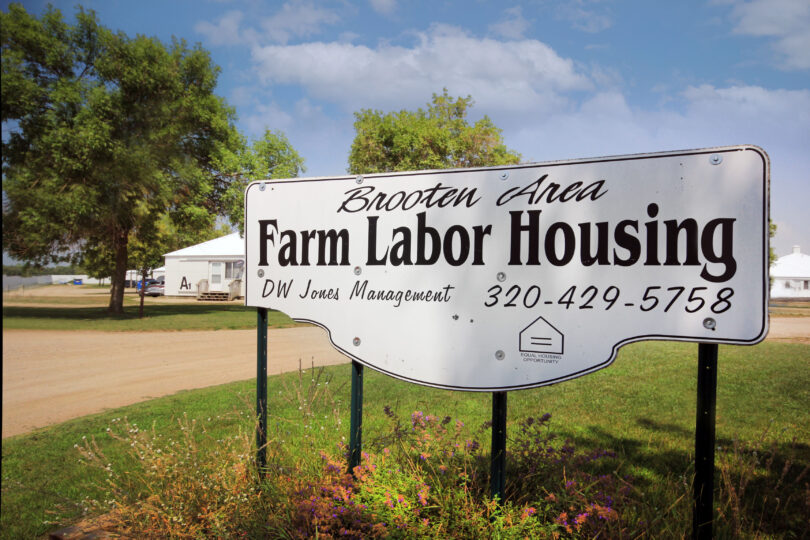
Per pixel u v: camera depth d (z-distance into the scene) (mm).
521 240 2445
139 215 15758
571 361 2336
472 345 2520
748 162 2074
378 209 2764
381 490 2379
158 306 21625
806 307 27891
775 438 4121
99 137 12961
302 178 2945
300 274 2939
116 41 14055
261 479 2816
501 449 2412
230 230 35969
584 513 2195
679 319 2164
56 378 6961
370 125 27969
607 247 2287
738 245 2084
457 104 29375
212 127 18734
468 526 2213
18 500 2953
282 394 5676
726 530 2539
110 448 3879
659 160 2209
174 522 2400
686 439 4211
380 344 2721
